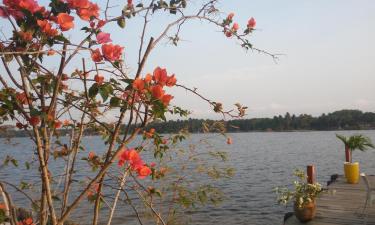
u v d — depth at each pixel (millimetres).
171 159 2904
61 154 1980
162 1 1928
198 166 3350
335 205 6953
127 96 1704
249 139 98188
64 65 1577
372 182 9359
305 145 59438
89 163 2150
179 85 2008
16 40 1540
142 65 1702
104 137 2145
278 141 80062
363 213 6246
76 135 2082
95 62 1689
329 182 9859
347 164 9359
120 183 1896
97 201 1804
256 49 2426
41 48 1572
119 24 1806
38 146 1565
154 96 1590
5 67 1549
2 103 1589
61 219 1536
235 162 30844
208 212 11773
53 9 1577
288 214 6383
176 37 2105
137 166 1820
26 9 1515
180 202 2838
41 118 1548
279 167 26516
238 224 10641
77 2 1568
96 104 1812
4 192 1693
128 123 1651
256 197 14727
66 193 1854
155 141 2049
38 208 1950
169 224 2811
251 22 2371
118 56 1711
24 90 1572
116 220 10062
